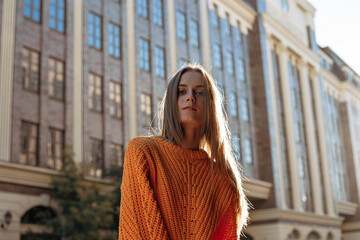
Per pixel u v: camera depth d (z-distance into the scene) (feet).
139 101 81.51
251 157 110.01
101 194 67.15
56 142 64.39
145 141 5.45
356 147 175.83
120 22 82.12
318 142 143.13
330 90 168.55
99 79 74.69
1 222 54.85
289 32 133.90
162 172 5.27
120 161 71.97
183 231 5.15
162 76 89.86
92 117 71.36
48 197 60.64
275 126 117.50
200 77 5.80
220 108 5.94
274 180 110.22
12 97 58.70
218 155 5.72
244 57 118.32
